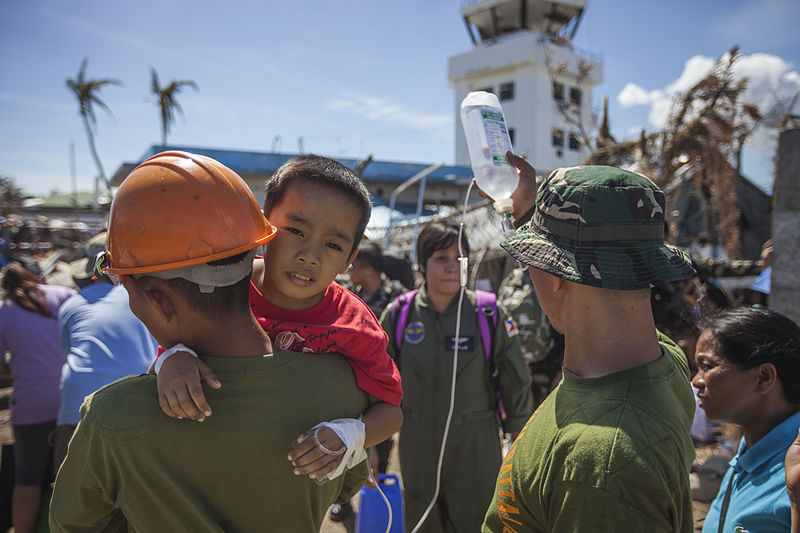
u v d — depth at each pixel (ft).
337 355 3.99
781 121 18.56
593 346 3.36
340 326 3.98
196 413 3.01
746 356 5.39
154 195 3.11
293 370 3.54
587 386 3.26
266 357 3.46
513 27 124.36
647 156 20.89
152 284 3.23
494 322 8.71
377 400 4.12
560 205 3.40
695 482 11.53
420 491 8.54
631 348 3.31
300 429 3.44
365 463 4.24
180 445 3.12
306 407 3.50
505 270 24.45
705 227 32.81
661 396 3.13
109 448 3.10
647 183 3.41
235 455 3.22
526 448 3.36
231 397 3.28
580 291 3.38
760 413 5.42
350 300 4.35
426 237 9.07
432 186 86.94
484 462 8.47
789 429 4.98
